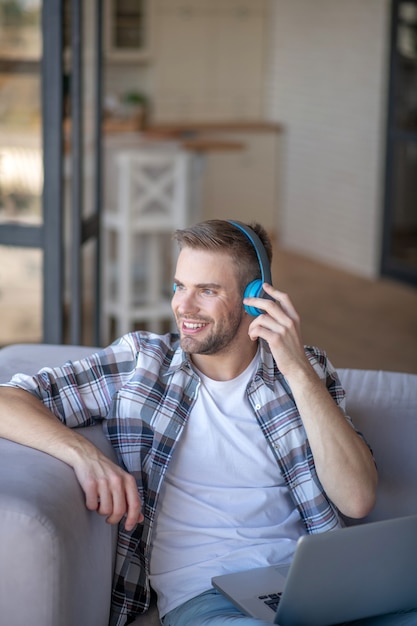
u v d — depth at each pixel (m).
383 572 1.74
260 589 1.85
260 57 9.29
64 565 1.62
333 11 8.11
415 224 7.37
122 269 5.49
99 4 3.85
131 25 8.80
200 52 9.09
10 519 1.60
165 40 8.93
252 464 1.99
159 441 1.96
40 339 3.71
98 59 3.89
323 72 8.34
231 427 1.98
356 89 7.88
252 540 1.97
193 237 1.91
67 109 3.51
